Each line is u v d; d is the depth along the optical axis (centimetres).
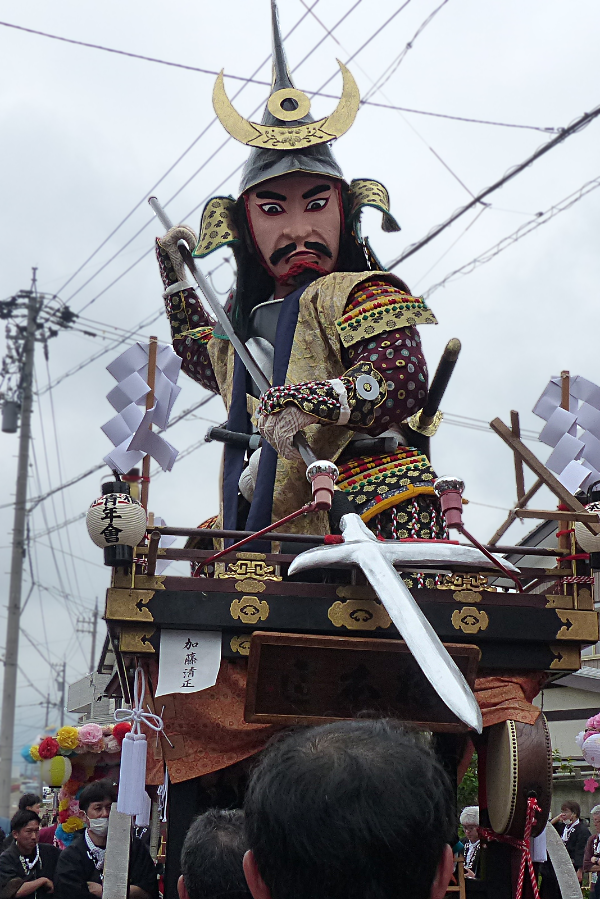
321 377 489
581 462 455
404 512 454
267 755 159
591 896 655
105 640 664
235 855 254
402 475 461
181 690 380
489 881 419
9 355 2066
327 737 154
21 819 580
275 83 578
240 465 507
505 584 475
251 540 396
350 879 141
